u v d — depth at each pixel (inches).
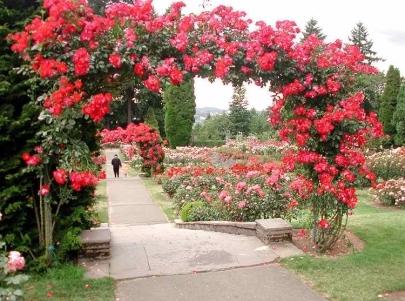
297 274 230.2
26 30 213.8
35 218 242.8
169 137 1400.1
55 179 231.8
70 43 207.3
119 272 232.2
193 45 222.7
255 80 233.6
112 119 1765.5
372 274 225.6
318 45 241.9
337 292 204.5
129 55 211.0
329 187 246.7
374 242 280.2
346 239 287.3
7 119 215.9
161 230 359.3
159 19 213.9
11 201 227.6
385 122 1221.7
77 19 204.5
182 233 331.0
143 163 877.2
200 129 1846.7
